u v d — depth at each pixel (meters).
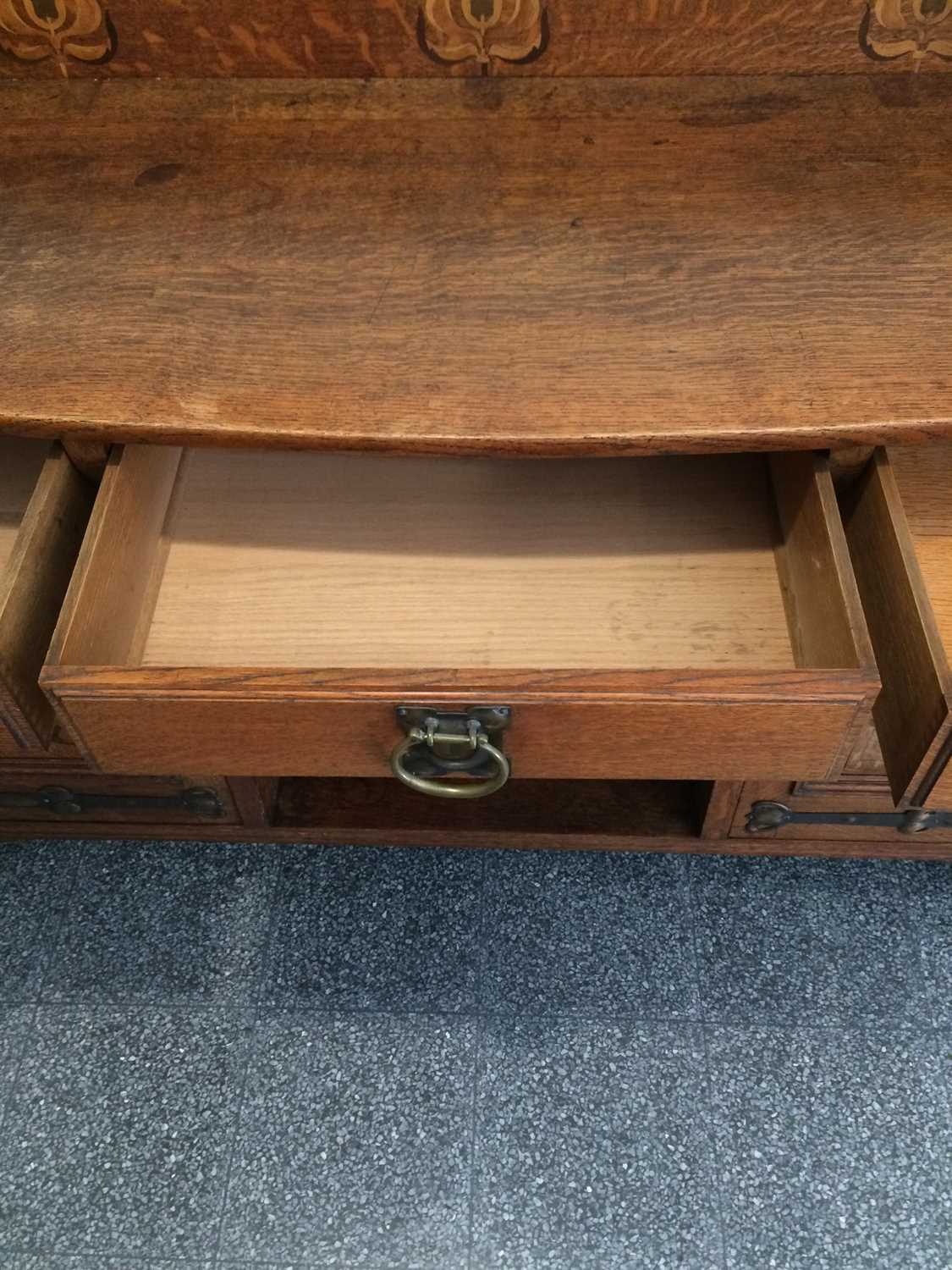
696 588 1.01
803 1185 1.01
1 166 0.95
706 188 0.92
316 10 0.95
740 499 1.06
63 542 0.92
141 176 0.94
